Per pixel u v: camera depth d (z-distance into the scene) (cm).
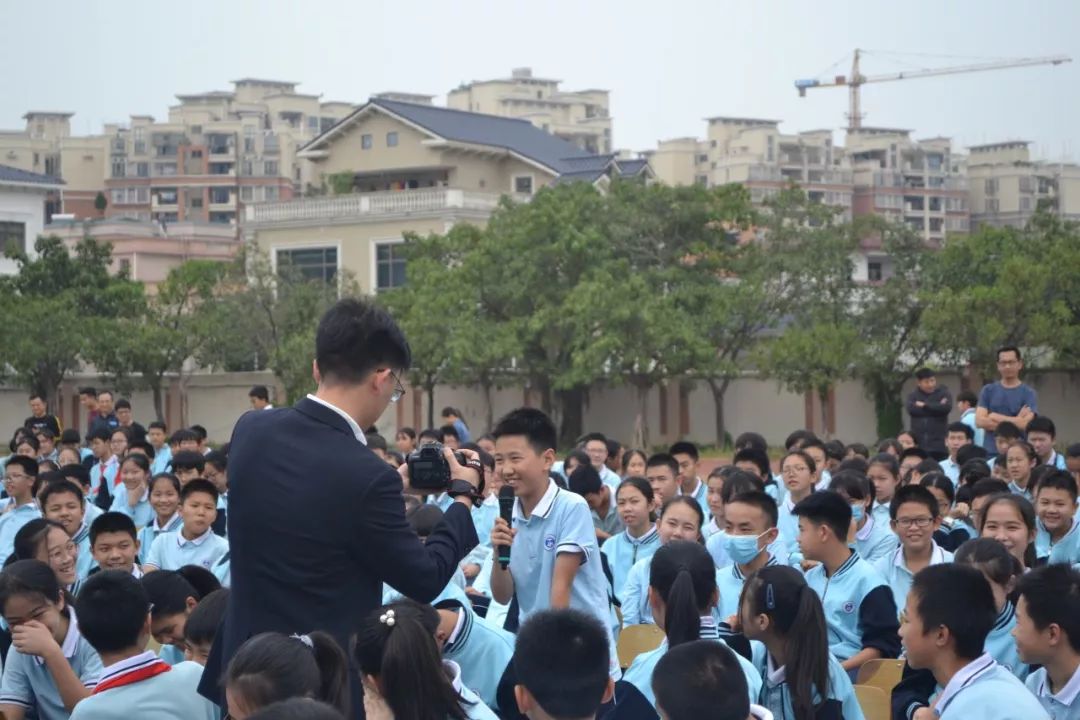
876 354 3919
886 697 697
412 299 3944
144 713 577
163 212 9762
